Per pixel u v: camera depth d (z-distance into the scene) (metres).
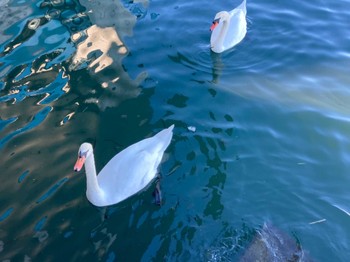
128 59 3.99
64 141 3.17
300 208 2.87
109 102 3.51
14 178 2.91
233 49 4.28
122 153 2.94
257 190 2.95
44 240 2.56
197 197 2.87
